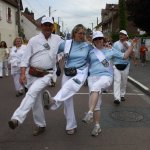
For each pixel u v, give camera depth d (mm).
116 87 9578
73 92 6180
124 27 41531
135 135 6539
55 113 8219
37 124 6551
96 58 6434
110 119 7785
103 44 6535
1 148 5785
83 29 6242
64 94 6113
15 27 42438
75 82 6164
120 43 9188
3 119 7797
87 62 6531
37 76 6215
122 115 8219
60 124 7266
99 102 6430
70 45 6309
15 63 10836
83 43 6395
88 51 6453
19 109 5934
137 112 8594
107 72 6469
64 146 5898
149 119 7867
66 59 6406
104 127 7082
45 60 6195
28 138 6332
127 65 9562
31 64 6266
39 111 6457
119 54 6605
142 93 11938
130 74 17750
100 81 6258
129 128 7035
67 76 6344
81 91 11836
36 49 6184
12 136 6453
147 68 21891
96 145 5953
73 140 6215
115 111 8648
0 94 11430
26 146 5895
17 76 10969
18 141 6164
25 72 6270
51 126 7102
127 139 6285
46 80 6184
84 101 10000
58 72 6652
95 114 6492
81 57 6301
